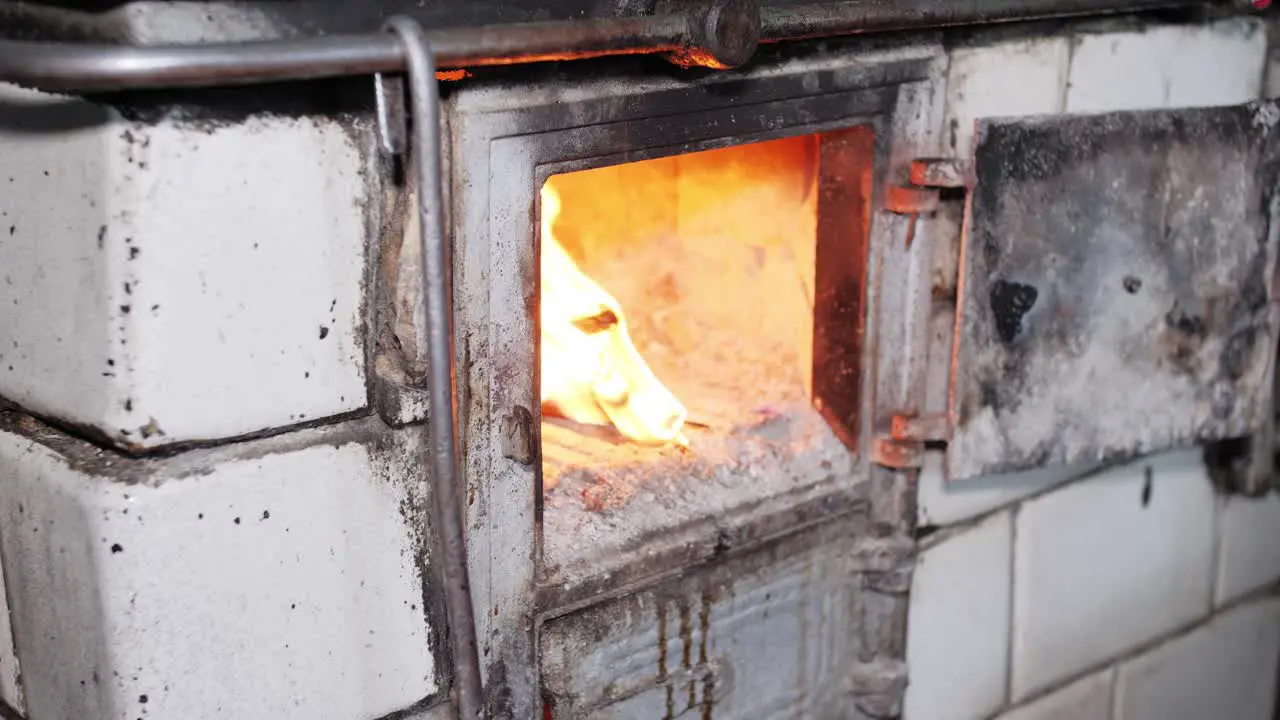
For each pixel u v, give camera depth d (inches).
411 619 42.0
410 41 34.1
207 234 35.1
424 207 34.9
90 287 34.9
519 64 39.9
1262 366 62.2
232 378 36.5
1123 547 70.3
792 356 60.0
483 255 40.3
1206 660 78.1
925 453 57.9
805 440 55.6
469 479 41.8
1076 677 70.7
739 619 52.2
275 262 36.6
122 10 32.8
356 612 40.6
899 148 52.2
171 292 34.8
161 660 36.9
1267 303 61.2
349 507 39.6
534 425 43.5
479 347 41.1
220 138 34.8
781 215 58.2
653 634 49.1
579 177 63.0
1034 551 65.4
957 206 55.1
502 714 45.1
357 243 38.4
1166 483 71.7
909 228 52.8
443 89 38.5
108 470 36.0
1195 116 56.3
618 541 47.6
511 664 44.9
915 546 56.8
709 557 49.8
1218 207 58.1
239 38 34.2
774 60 46.8
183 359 35.5
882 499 56.2
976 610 63.4
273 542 38.2
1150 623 73.7
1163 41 61.5
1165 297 58.1
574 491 49.8
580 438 55.0
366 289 39.0
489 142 39.4
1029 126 51.9
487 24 38.6
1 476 39.9
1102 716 72.5
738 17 40.8
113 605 35.9
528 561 44.6
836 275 54.4
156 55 31.3
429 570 42.1
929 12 47.9
